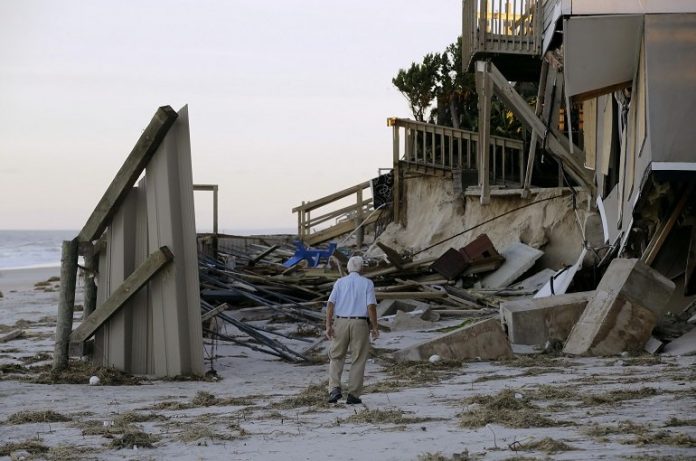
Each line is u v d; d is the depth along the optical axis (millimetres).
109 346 21234
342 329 15266
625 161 28031
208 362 23109
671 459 9320
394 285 38969
